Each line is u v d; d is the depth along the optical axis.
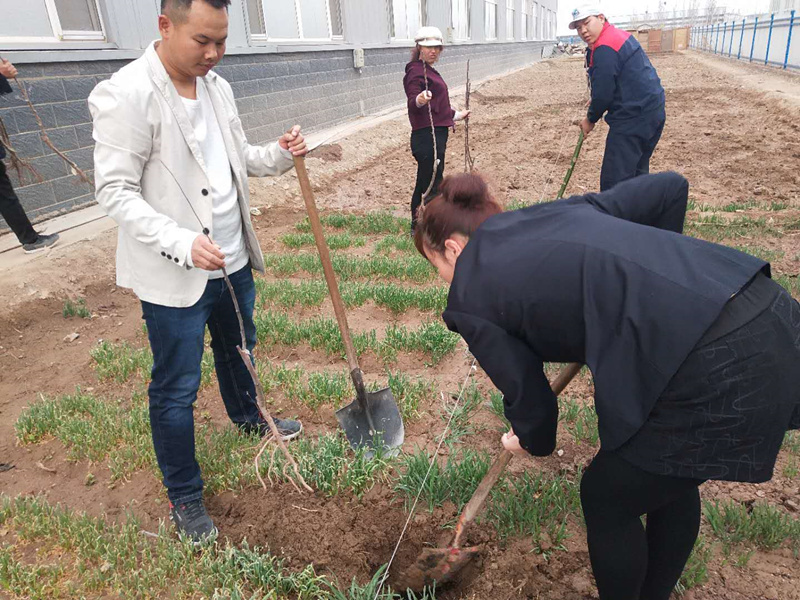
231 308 3.09
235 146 2.87
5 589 2.61
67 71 7.55
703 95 20.05
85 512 2.95
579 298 1.77
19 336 5.11
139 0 8.66
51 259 5.98
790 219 7.14
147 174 2.56
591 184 9.59
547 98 22.19
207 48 2.42
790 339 1.75
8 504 3.04
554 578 2.63
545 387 1.87
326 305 5.47
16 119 6.97
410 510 3.01
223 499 3.16
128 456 3.43
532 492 3.00
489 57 32.53
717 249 1.85
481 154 12.44
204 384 4.21
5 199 5.89
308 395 3.94
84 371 4.55
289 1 13.30
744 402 1.70
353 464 3.21
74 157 7.71
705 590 2.53
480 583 2.62
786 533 2.74
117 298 5.93
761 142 11.94
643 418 1.75
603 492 1.98
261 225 8.39
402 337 4.56
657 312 1.71
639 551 2.03
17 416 3.99
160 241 2.41
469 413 3.76
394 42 19.06
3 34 6.95
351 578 2.69
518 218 1.95
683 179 2.19
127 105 2.39
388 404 3.55
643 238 1.84
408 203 9.41
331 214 8.80
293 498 3.13
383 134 14.98
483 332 1.81
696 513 2.18
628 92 5.88
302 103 13.66
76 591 2.61
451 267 2.07
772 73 26.39
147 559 2.74
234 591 2.51
